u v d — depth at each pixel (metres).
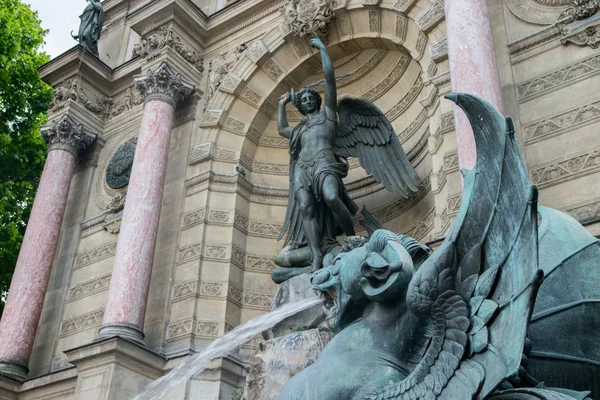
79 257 15.51
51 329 14.65
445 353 2.56
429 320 2.71
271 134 15.16
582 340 2.81
